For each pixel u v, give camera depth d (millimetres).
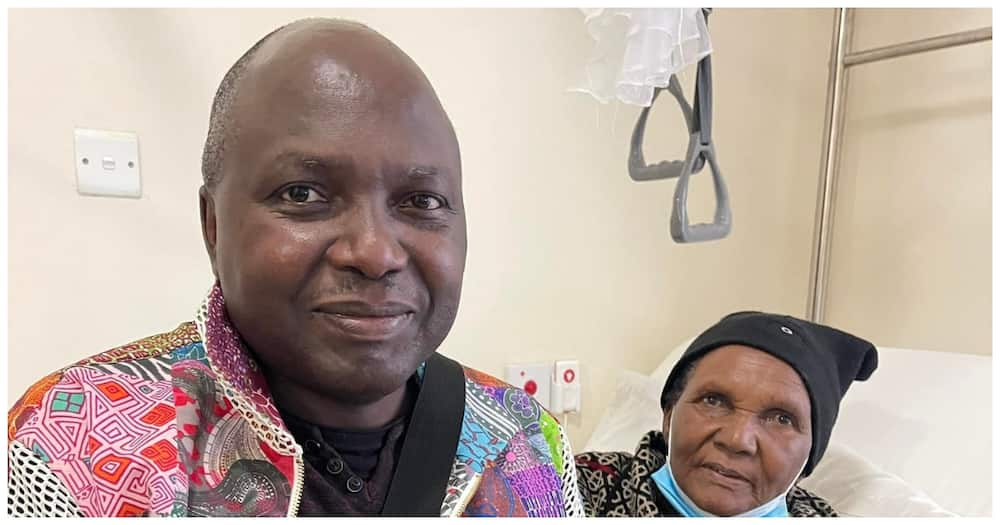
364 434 459
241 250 385
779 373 826
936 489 866
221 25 966
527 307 1227
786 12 1376
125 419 395
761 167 1399
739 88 1353
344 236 378
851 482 902
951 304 1209
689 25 741
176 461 392
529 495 524
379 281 382
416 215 409
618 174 1271
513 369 1217
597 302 1285
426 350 424
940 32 1234
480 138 1150
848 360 911
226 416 431
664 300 1347
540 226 1218
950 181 1208
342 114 376
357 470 457
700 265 1370
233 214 389
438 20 1100
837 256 1419
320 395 429
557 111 1203
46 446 371
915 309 1271
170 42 940
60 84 885
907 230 1282
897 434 952
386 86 392
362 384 395
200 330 402
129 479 377
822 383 846
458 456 500
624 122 1259
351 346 384
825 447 877
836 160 1348
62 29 880
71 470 370
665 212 1324
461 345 1184
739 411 828
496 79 1150
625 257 1299
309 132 373
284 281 374
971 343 1177
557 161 1216
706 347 885
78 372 411
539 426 596
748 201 1396
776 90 1390
